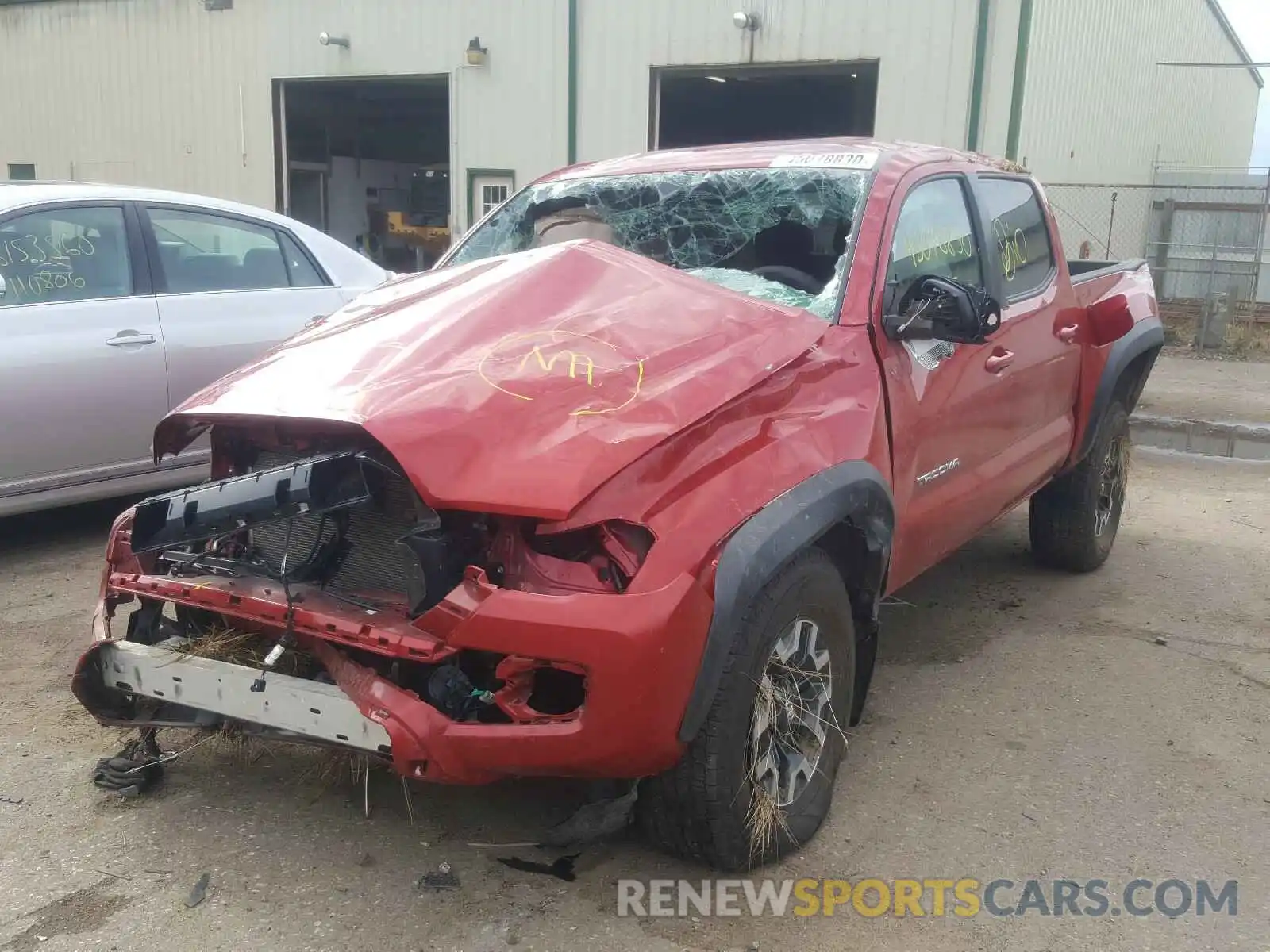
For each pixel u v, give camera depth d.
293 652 2.86
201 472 5.89
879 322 3.42
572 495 2.47
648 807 2.81
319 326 3.36
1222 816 3.31
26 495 5.14
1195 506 7.09
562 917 2.74
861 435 3.12
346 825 3.13
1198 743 3.78
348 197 22.67
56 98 21.06
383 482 2.67
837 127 21.72
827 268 3.63
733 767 2.71
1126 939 2.72
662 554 2.50
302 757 3.49
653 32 15.55
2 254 5.10
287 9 18.28
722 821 2.74
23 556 5.52
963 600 5.21
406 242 21.72
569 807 3.23
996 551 6.00
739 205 3.88
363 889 2.84
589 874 2.92
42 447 5.12
